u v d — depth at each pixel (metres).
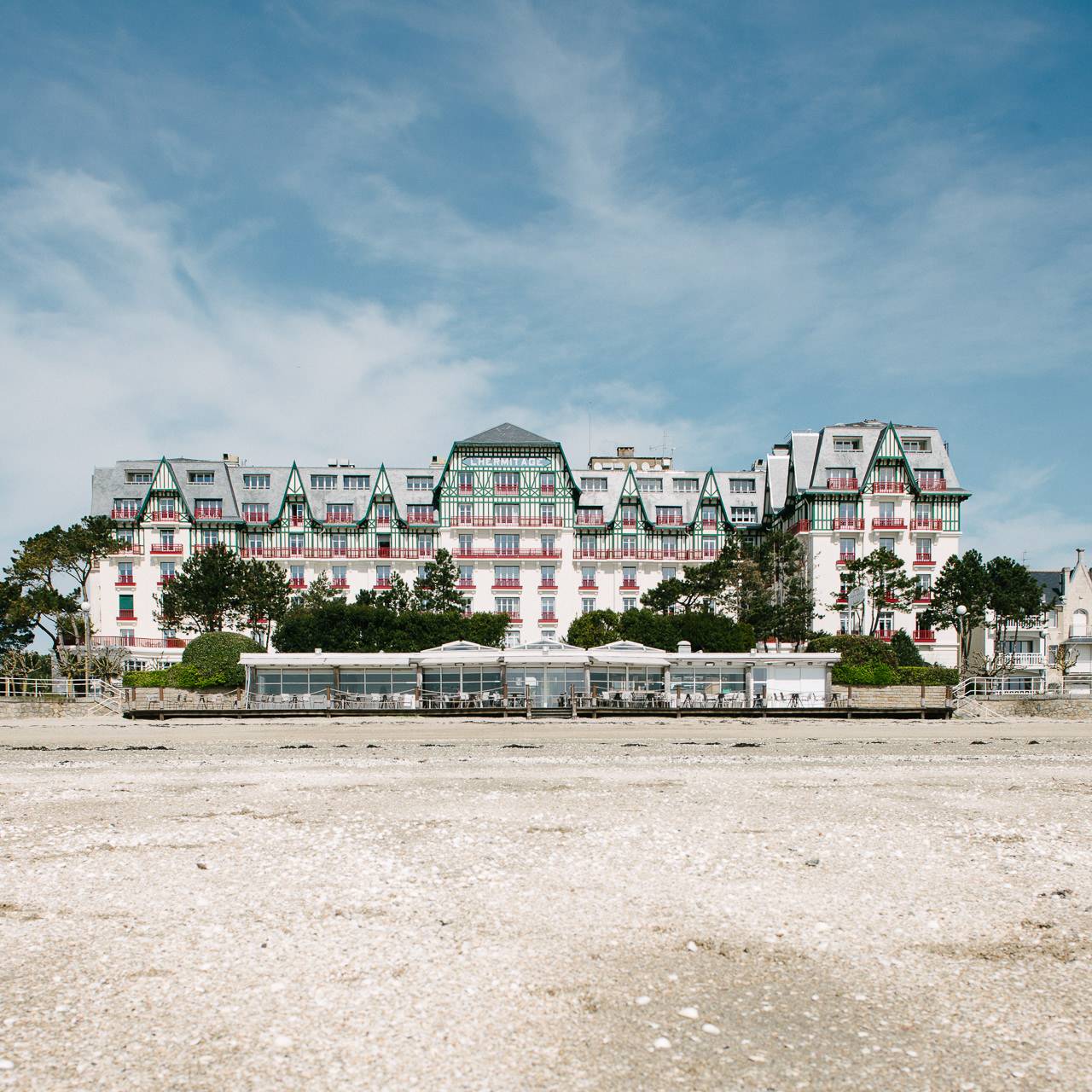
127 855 17.64
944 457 87.12
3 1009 10.78
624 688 56.50
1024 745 40.09
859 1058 9.70
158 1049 9.83
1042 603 71.06
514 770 29.72
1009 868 16.80
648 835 19.19
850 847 18.25
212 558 69.56
